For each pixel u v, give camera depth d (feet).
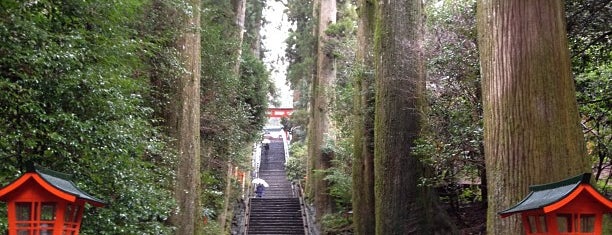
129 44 18.34
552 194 11.21
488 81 17.53
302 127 91.56
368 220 35.12
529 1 16.84
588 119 24.13
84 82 15.17
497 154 16.84
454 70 25.76
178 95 25.82
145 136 19.66
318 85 57.41
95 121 15.80
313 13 64.08
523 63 16.58
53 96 14.94
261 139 51.08
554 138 16.02
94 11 17.25
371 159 35.76
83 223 15.58
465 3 26.48
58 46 14.98
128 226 16.76
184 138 25.88
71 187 11.17
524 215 11.76
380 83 30.66
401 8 30.40
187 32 25.88
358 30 39.14
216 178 42.27
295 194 70.74
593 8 21.22
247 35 64.95
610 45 22.81
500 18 17.21
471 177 31.35
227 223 49.47
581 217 10.46
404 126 29.32
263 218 58.49
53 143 14.78
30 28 14.05
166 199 21.15
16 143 14.39
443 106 26.71
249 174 73.61
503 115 16.76
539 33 16.65
